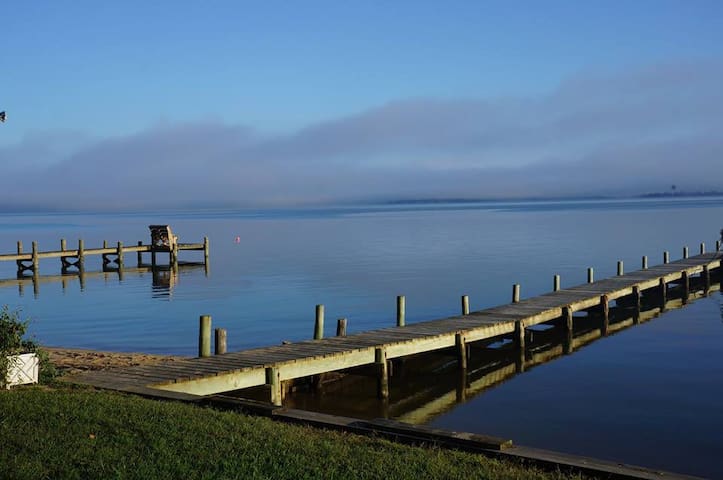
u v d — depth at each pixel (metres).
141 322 30.97
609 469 8.72
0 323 13.34
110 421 10.77
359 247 73.25
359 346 19.70
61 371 16.11
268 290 41.09
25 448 9.41
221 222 171.25
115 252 54.97
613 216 144.62
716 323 31.34
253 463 8.99
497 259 57.50
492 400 19.28
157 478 8.44
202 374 15.67
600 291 32.59
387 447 9.95
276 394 16.88
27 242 90.75
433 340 21.59
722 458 14.42
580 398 19.25
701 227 98.56
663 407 18.19
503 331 24.67
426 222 138.25
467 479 8.61
